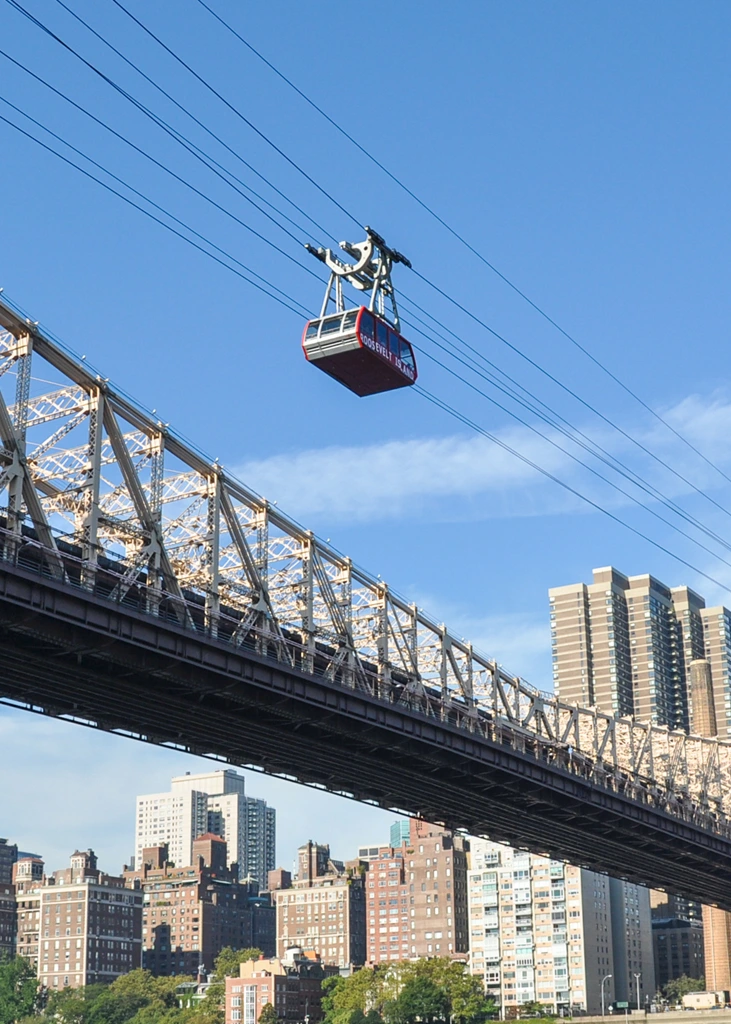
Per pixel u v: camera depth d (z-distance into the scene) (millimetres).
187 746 80562
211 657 67625
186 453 70812
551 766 99375
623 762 128375
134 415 67625
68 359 63406
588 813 107562
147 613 63875
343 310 64938
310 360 65312
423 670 91750
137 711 73375
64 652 62531
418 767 90375
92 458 63719
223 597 72188
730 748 138250
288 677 73062
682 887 143250
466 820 107812
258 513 76188
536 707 104812
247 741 80688
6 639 60906
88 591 60812
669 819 118000
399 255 68000
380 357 64875
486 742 91062
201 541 71625
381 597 86812
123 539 68938
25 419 60594
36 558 62250
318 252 66750
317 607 83000
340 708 77250
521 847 120000
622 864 130000
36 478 64812
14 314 61000
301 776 90750
